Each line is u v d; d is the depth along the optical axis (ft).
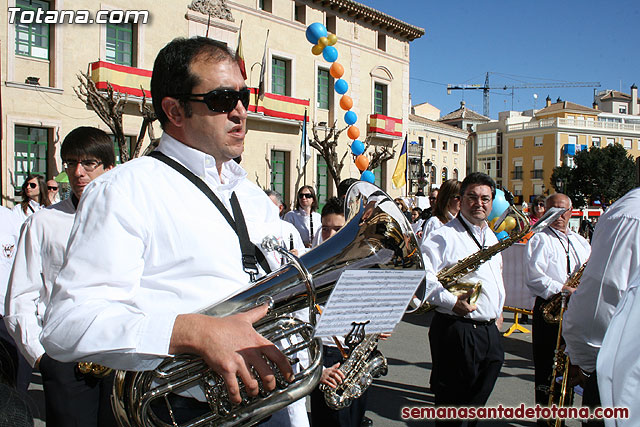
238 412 4.43
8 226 12.34
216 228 4.83
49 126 49.26
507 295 22.39
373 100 82.38
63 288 4.07
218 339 3.87
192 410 4.99
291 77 71.20
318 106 75.92
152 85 5.27
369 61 81.61
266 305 4.36
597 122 185.98
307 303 4.55
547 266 14.10
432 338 12.17
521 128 190.49
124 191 4.39
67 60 50.34
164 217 4.53
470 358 11.56
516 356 21.22
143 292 4.51
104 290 4.10
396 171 59.93
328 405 9.20
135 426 4.61
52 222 8.87
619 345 4.35
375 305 4.59
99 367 8.09
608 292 7.38
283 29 70.08
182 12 58.85
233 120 5.08
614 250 7.35
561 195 14.69
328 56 24.77
